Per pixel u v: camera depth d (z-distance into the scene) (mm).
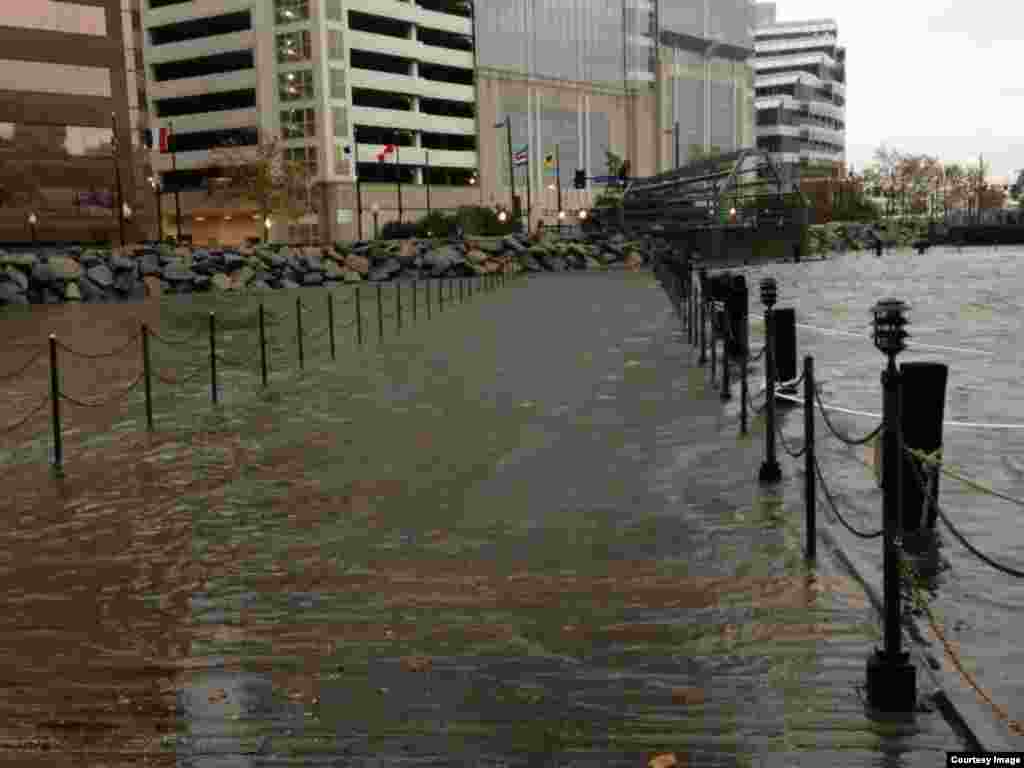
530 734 4254
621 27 142125
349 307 37562
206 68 106938
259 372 18438
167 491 9320
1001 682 4578
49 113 79688
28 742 4293
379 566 6793
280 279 56969
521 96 125688
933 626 4758
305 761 4070
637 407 12766
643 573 6391
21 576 6805
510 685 4762
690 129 156750
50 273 48188
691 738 4168
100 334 29281
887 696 4371
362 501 8664
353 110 101812
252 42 100938
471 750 4125
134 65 84562
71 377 18844
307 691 4762
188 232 109312
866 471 8891
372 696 4684
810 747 4059
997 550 6543
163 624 5785
